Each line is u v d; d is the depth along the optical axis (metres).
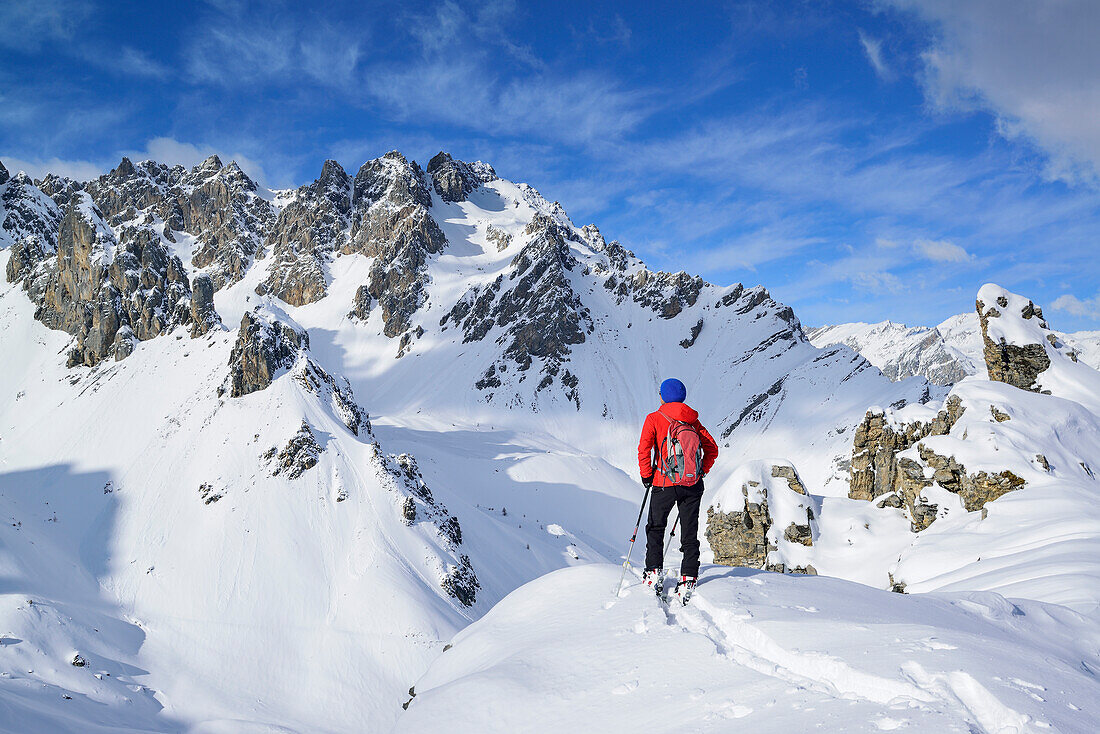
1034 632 7.83
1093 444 34.66
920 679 5.13
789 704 5.15
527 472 151.38
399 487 93.69
